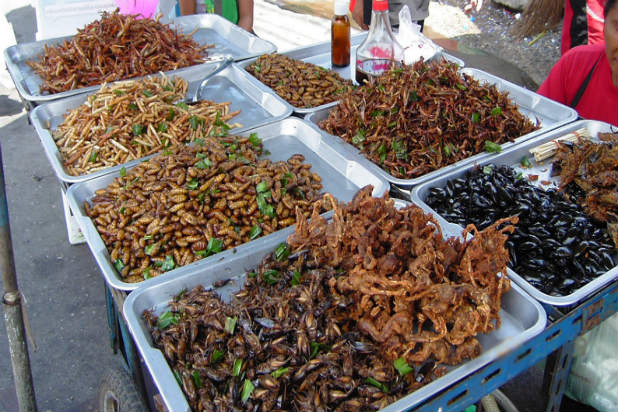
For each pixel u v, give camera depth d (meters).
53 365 3.56
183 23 4.65
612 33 2.85
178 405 1.55
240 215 2.32
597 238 2.25
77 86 3.54
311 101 3.30
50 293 4.14
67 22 5.04
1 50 7.79
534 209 2.32
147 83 3.26
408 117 2.68
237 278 2.11
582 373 2.32
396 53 3.38
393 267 1.73
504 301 1.91
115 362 3.57
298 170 2.69
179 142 2.90
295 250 2.08
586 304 1.87
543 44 6.93
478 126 2.70
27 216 4.95
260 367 1.64
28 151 5.90
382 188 2.50
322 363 1.63
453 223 2.23
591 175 2.48
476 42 7.28
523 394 3.13
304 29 7.68
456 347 1.73
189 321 1.82
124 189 2.40
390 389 1.62
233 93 3.61
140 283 1.99
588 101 3.30
